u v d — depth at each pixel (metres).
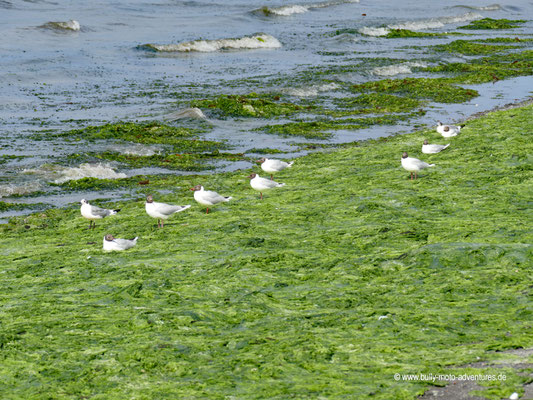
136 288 14.94
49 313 13.73
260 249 17.67
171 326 12.72
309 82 49.38
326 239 18.31
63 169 28.38
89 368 10.98
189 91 46.00
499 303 13.28
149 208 20.22
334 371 10.41
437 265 15.49
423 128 37.53
